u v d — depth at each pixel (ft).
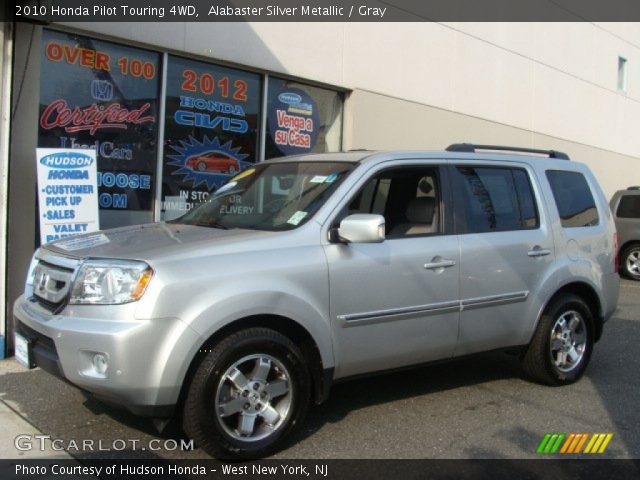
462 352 16.65
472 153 17.81
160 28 25.39
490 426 15.55
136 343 11.90
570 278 18.54
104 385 12.02
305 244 14.07
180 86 26.86
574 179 20.10
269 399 13.46
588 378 19.77
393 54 35.81
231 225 15.43
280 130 31.04
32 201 21.97
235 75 28.84
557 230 18.62
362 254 14.66
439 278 15.79
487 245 16.76
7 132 20.66
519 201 18.20
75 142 23.86
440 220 16.38
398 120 36.42
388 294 14.93
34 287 14.40
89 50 23.97
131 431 14.73
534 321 17.87
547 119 49.42
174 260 12.60
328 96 33.30
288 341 13.52
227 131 28.68
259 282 13.12
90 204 21.35
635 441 14.83
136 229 15.97
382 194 16.11
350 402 17.03
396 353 15.28
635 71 61.21
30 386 17.76
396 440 14.57
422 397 17.56
